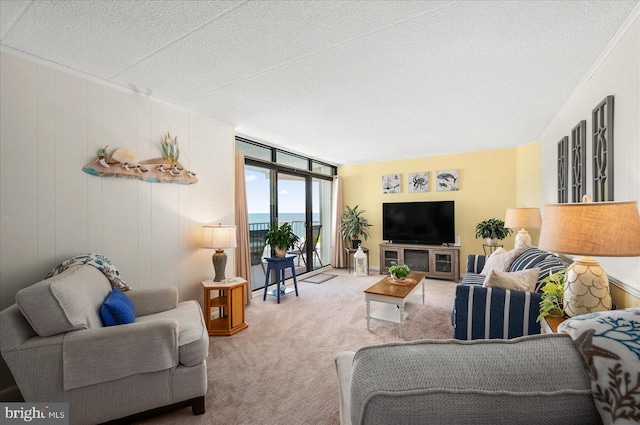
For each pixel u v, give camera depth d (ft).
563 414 2.01
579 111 8.46
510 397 2.00
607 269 6.55
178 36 5.99
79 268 6.22
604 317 2.41
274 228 13.47
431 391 1.99
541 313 5.86
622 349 2.08
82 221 7.43
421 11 5.25
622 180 5.83
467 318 6.75
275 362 7.54
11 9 5.11
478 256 12.50
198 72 7.50
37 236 6.66
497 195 16.29
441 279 16.78
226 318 10.28
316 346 8.44
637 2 5.03
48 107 6.86
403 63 7.07
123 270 8.27
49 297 4.85
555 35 5.96
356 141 14.57
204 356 5.73
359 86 8.32
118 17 5.39
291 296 13.66
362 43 6.25
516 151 15.79
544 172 13.23
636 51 5.30
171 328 5.41
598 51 6.52
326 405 5.86
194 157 10.34
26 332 4.96
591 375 2.06
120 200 8.23
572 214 4.77
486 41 6.17
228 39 6.10
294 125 11.94
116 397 5.17
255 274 14.55
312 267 18.54
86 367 4.93
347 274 18.60
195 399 5.63
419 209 17.89
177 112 9.81
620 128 5.92
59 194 7.02
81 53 6.58
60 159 7.04
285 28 5.74
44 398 4.83
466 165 17.08
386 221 18.95
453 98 9.20
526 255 9.68
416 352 2.24
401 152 17.17
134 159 8.50
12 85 6.32
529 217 11.69
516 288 6.66
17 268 6.38
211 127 10.98
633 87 5.42
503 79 7.90
